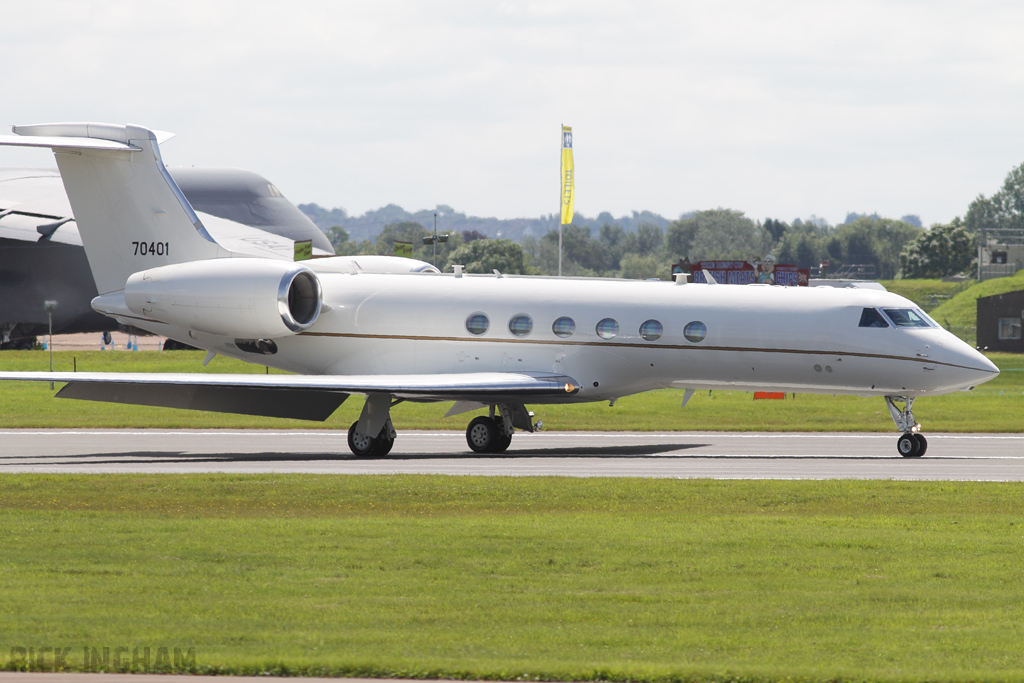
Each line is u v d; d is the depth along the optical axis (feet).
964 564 163.22
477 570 157.79
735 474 272.72
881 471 279.90
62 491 235.61
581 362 325.83
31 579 150.82
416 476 255.29
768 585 149.69
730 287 326.44
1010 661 116.06
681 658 117.08
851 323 309.22
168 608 135.54
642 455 322.34
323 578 152.56
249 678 108.78
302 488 238.07
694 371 320.91
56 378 287.69
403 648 119.55
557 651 119.34
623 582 151.23
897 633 126.72
